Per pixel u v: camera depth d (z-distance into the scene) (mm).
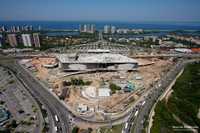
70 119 192625
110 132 171375
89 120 191875
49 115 199750
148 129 173750
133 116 197625
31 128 176750
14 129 175375
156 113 196250
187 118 192250
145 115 197500
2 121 188375
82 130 172875
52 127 177375
